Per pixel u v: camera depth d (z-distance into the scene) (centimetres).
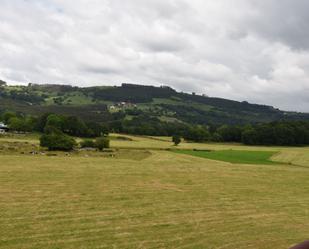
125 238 2075
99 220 2419
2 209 2564
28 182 3628
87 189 3425
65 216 2470
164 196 3294
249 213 2869
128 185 3738
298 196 3700
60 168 4647
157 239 2088
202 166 5788
